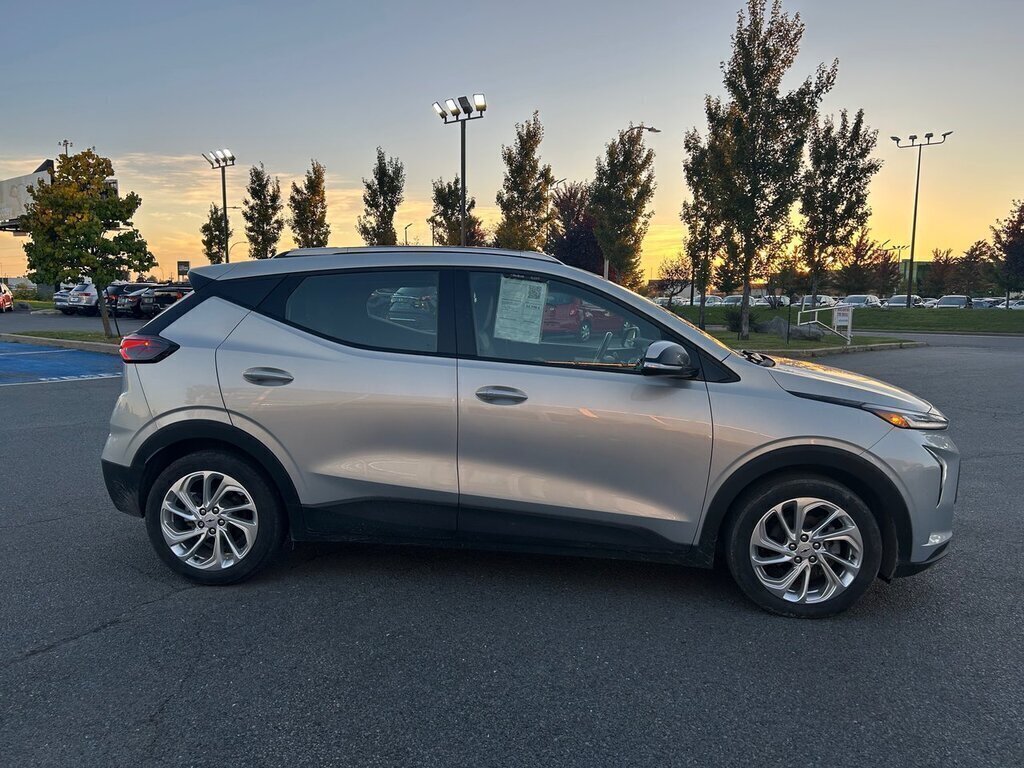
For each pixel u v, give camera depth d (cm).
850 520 351
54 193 1853
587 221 3472
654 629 350
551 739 264
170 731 266
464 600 381
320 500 382
